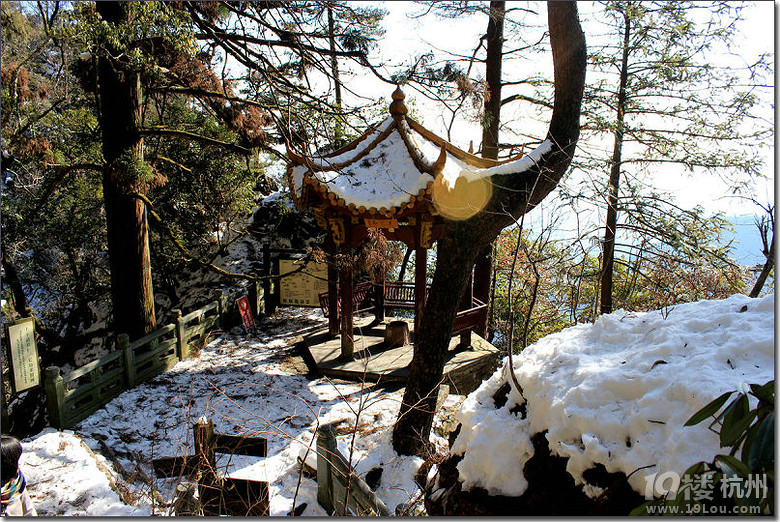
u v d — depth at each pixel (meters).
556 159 4.91
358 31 7.75
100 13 7.23
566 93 4.87
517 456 2.85
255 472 5.36
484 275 10.73
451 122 8.55
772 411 1.79
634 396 2.51
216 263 13.86
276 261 11.67
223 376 8.23
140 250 8.75
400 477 5.07
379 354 8.80
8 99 7.65
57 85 9.84
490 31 9.88
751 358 2.39
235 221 14.03
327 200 8.00
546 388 2.89
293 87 7.72
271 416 6.81
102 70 8.09
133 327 8.76
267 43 7.71
